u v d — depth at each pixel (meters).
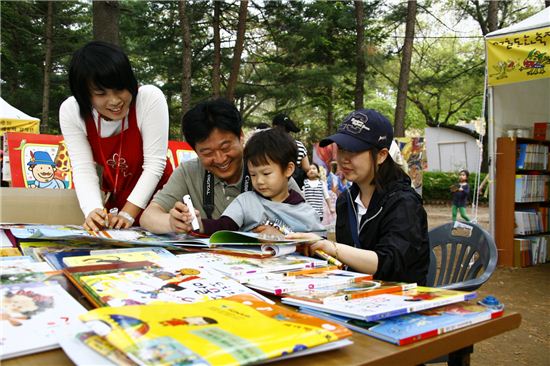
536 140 6.47
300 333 0.76
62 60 17.94
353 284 1.22
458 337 0.90
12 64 17.30
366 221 1.91
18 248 1.67
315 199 5.94
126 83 1.87
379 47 15.77
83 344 0.74
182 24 10.73
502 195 6.23
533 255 6.32
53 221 2.29
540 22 5.42
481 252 2.11
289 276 1.30
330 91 16.64
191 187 2.20
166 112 2.26
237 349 0.69
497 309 1.03
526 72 5.46
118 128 2.19
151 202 2.15
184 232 1.85
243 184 2.15
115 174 2.31
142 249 1.65
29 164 4.00
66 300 0.99
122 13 13.73
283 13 13.88
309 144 20.45
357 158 1.87
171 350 0.67
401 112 13.23
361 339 0.86
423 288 1.17
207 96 15.84
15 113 8.88
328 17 14.45
